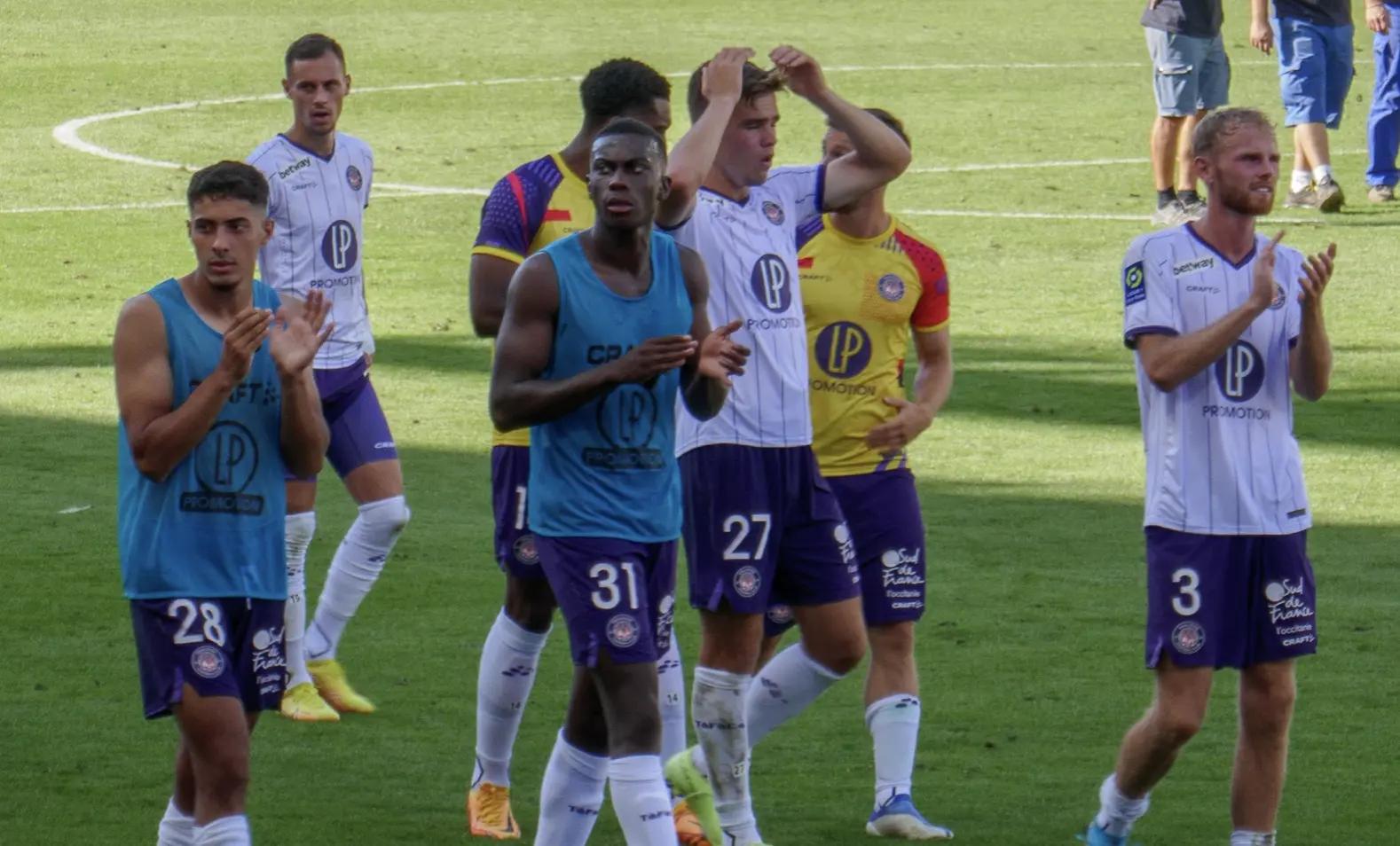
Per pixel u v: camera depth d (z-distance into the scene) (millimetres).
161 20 116688
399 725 25812
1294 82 65562
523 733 25766
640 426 18906
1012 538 35375
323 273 27984
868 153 22453
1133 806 20734
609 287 18750
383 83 96625
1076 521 36562
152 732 25125
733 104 21359
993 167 76750
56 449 41781
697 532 21281
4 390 47469
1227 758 24859
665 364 18109
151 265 62844
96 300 58219
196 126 86312
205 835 17922
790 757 24859
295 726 25734
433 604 31328
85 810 22109
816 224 23375
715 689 21172
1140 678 27688
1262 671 20234
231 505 18156
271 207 27906
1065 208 69062
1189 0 63219
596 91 22125
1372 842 21438
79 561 33281
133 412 17875
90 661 28141
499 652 21891
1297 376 20312
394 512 26891
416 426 44031
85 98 92812
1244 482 19953
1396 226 63688
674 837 18719
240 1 124938
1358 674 27922
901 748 22156
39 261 63062
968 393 46656
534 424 18625
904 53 106062
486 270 22328
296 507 26062
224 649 18047
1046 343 51750
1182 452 20047
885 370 23234
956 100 91938
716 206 21531
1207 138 20219
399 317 55312
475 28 114625
